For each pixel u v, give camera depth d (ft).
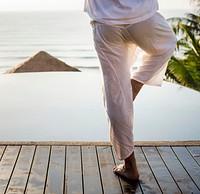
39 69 23.76
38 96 18.83
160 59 8.65
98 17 8.30
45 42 99.40
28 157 10.25
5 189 8.52
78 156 10.37
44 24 126.41
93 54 86.33
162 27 8.34
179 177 9.17
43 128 15.14
